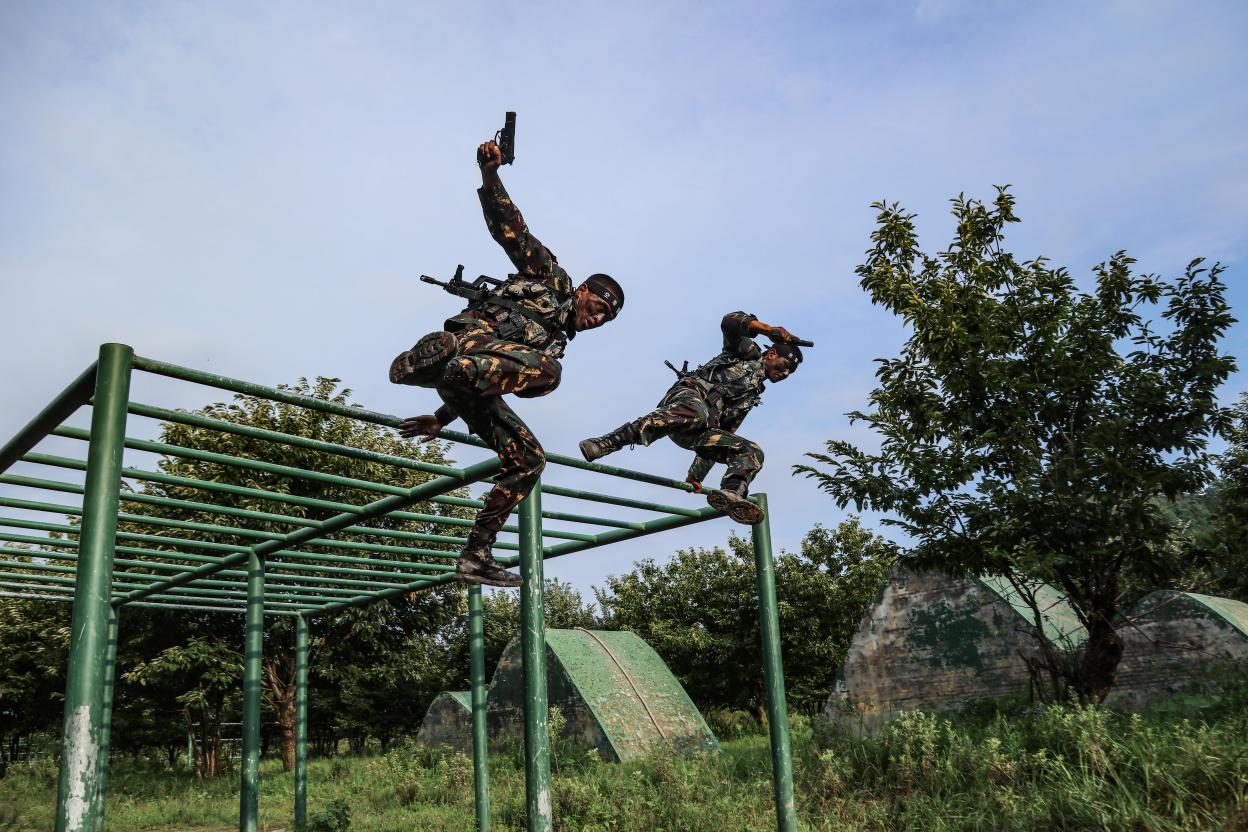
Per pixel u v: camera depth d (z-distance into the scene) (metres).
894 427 11.88
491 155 4.00
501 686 18.41
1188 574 13.13
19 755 25.84
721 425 5.69
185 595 10.01
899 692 14.59
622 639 20.03
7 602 21.81
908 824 8.38
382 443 21.12
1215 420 11.33
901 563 12.20
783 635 25.34
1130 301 11.72
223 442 18.59
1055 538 11.20
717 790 10.53
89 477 3.73
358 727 26.92
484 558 4.29
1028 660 11.96
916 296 11.73
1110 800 7.44
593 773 13.34
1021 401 11.20
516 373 3.94
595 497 6.86
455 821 10.77
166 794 17.42
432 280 4.03
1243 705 9.85
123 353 3.93
